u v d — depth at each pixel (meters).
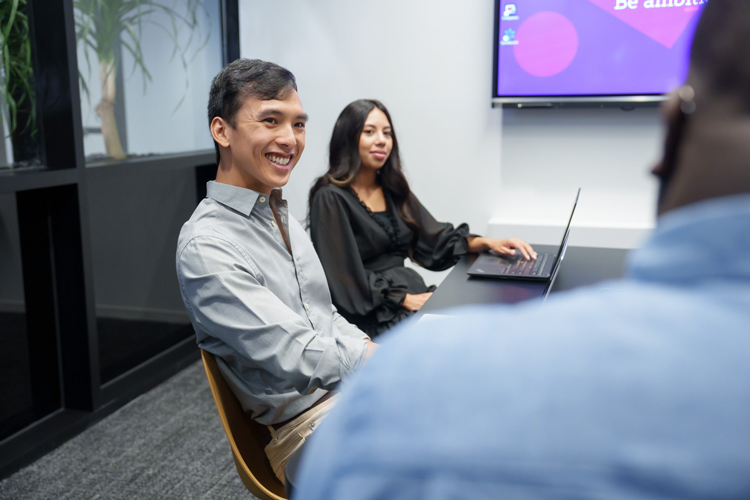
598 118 3.07
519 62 3.03
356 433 0.26
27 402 2.31
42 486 1.98
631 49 2.88
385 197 2.30
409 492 0.23
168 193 3.12
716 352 0.22
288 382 1.29
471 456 0.23
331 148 2.21
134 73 2.70
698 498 0.20
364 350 1.21
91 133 2.48
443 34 3.21
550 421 0.22
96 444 2.25
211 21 3.26
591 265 2.06
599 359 0.23
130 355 2.89
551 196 3.20
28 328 2.30
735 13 0.25
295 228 1.48
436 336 0.27
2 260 2.20
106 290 2.80
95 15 2.47
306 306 1.43
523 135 3.18
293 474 0.88
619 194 3.10
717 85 0.25
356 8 3.30
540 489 0.21
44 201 2.32
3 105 2.09
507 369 0.24
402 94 3.31
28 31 2.16
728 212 0.23
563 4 2.93
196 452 2.19
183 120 3.06
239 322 1.17
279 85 1.29
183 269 1.22
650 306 0.23
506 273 1.89
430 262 2.33
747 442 0.21
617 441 0.21
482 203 3.30
